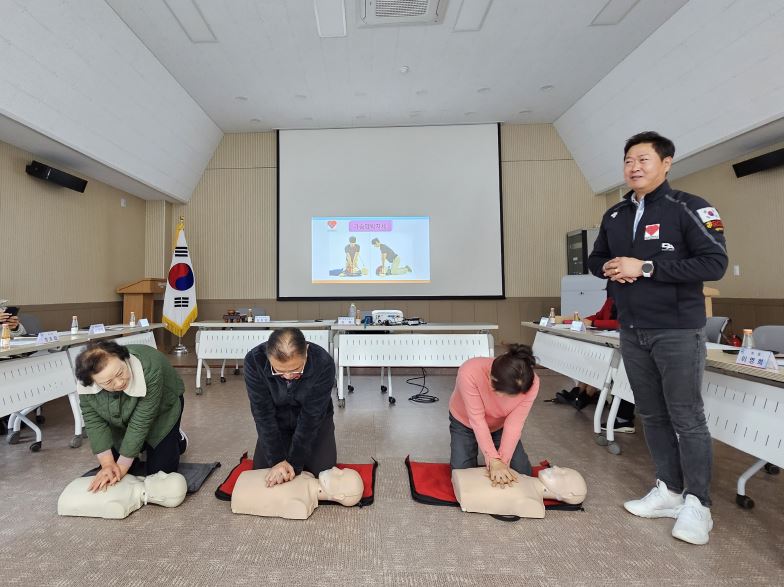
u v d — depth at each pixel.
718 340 2.91
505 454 1.71
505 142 6.56
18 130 3.83
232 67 4.83
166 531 1.55
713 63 3.85
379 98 5.62
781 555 1.41
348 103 5.74
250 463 2.16
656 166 1.56
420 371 5.20
